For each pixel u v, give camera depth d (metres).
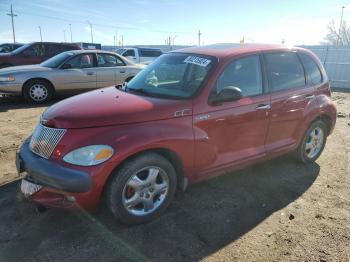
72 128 3.20
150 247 3.20
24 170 3.47
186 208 3.88
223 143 4.02
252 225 3.59
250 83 4.25
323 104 5.11
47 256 3.04
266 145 4.54
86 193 3.11
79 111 3.37
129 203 3.38
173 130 3.50
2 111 8.92
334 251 3.20
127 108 3.42
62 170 3.11
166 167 3.54
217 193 4.25
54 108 3.66
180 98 3.75
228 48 4.37
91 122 3.22
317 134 5.29
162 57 4.75
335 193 4.35
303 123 4.90
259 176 4.79
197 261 3.03
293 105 4.68
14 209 3.77
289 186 4.51
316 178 4.79
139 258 3.05
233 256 3.10
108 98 3.78
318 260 3.07
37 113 8.72
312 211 3.89
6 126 7.29
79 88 10.48
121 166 3.26
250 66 4.27
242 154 4.25
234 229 3.51
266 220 3.69
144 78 4.45
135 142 3.22
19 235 3.33
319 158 5.58
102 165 3.11
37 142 3.43
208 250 3.18
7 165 5.02
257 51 4.41
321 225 3.61
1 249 3.12
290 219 3.71
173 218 3.67
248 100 4.15
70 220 3.57
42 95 10.09
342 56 16.77
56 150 3.21
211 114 3.80
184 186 3.82
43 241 3.24
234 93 3.73
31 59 13.77
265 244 3.28
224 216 3.74
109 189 3.26
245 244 3.27
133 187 3.37
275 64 4.58
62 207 3.23
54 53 14.11
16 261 2.97
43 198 3.29
